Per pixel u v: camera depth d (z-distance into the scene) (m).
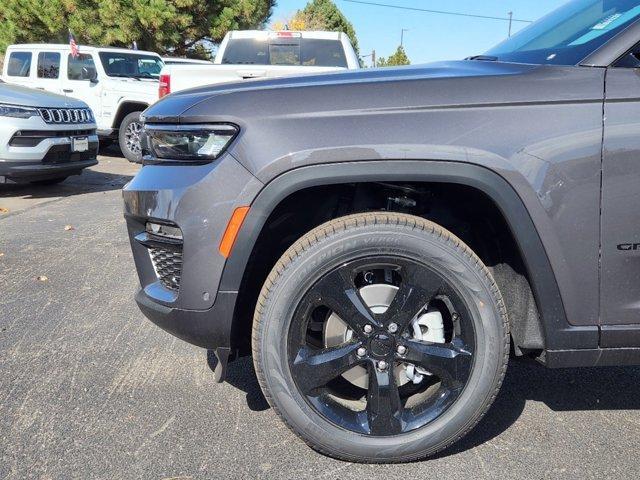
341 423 2.10
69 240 5.46
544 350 2.11
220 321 2.08
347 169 1.96
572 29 2.53
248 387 2.78
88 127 7.92
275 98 2.03
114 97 10.91
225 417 2.51
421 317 2.16
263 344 2.04
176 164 2.12
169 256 2.20
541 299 2.04
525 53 2.59
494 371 2.07
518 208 1.97
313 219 2.32
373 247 2.01
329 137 1.96
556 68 2.06
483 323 2.04
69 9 18.25
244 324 2.26
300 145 1.96
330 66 7.10
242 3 20.02
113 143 13.82
